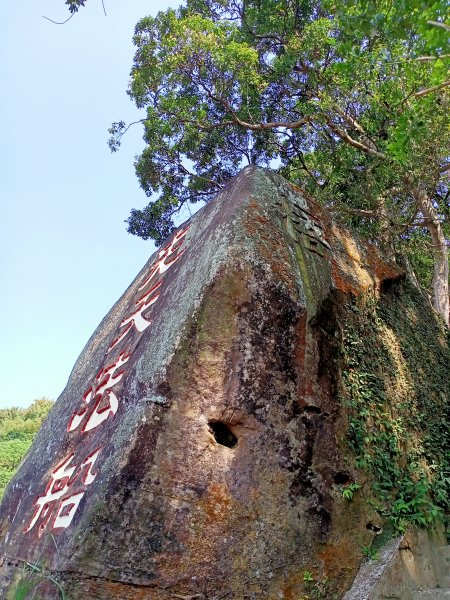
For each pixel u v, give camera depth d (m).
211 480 3.55
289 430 3.94
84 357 7.16
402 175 8.38
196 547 3.35
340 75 8.48
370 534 3.97
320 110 9.20
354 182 9.73
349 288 5.09
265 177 5.07
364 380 4.71
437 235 9.73
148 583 3.19
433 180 8.23
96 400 4.86
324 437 4.08
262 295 4.18
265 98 12.24
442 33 4.55
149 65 11.13
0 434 20.30
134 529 3.28
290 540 3.63
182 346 3.86
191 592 3.24
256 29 12.23
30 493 4.97
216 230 4.66
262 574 3.46
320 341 4.40
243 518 3.54
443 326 6.36
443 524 4.52
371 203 9.49
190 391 3.76
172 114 11.57
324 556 3.71
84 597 3.12
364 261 5.65
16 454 16.41
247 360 3.97
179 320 4.02
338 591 3.65
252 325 4.07
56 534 3.66
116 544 3.22
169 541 3.31
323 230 5.34
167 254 6.48
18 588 3.51
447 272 9.80
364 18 4.95
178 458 3.54
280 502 3.70
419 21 4.62
